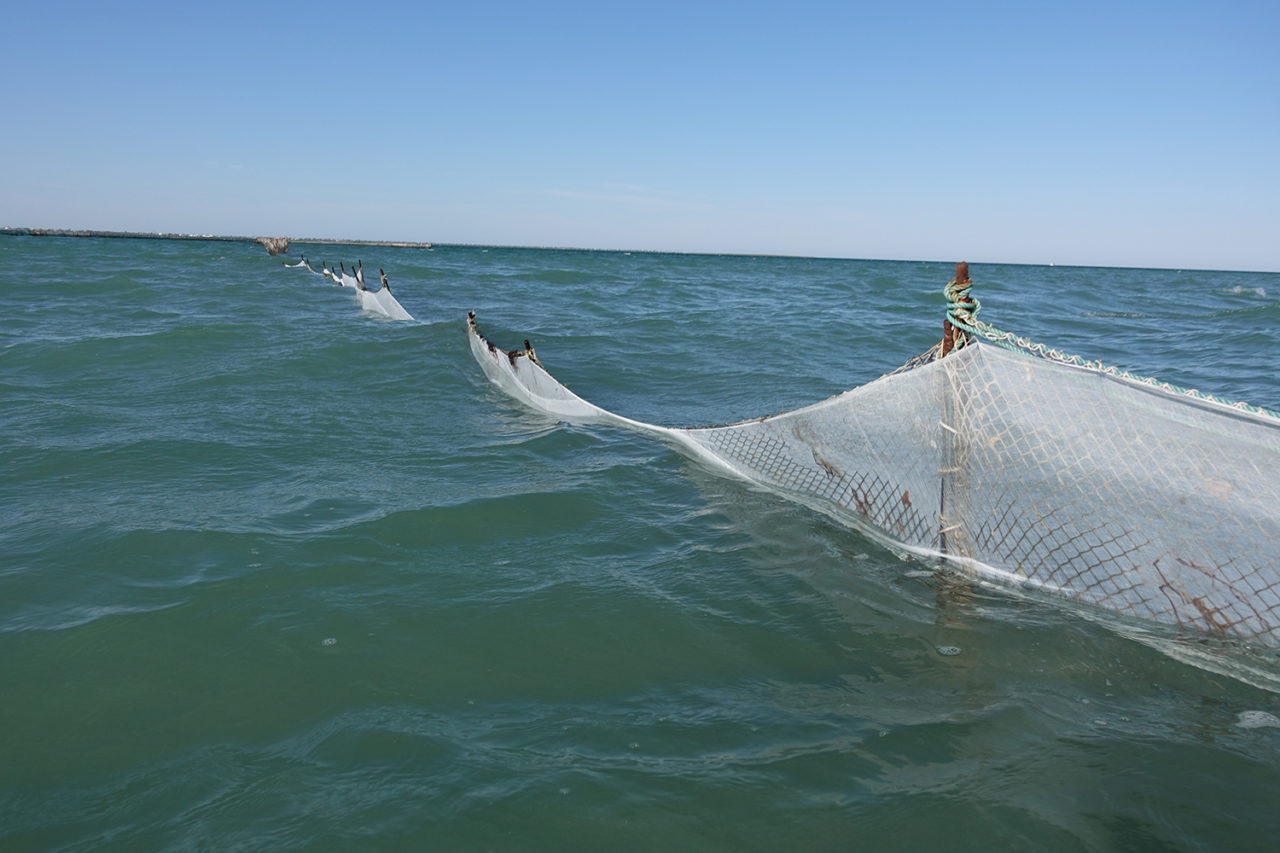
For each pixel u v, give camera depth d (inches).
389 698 136.6
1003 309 964.0
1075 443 169.8
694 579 191.5
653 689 143.3
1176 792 117.2
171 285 973.8
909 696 143.0
